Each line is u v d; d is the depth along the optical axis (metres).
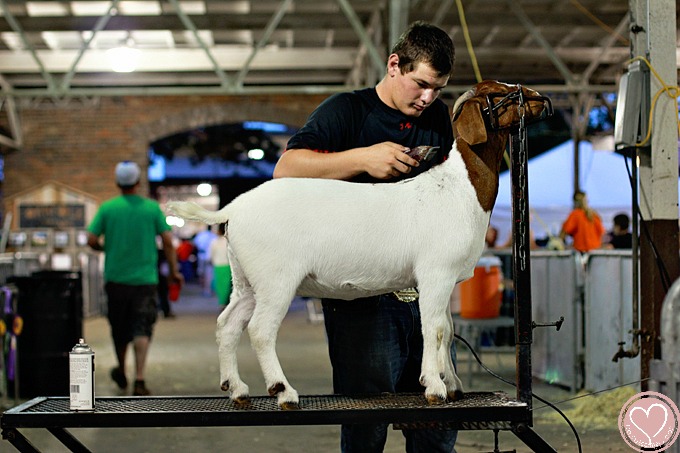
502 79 15.95
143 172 18.11
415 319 3.48
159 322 15.04
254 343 2.96
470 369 7.85
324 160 3.20
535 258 8.38
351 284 3.02
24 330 7.55
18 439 2.94
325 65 15.86
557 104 16.44
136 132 18.09
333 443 5.72
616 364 6.83
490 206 3.09
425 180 3.08
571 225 11.56
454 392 3.09
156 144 21.31
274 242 2.95
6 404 7.23
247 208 3.00
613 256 6.87
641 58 5.32
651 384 4.16
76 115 18.05
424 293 2.99
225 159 22.45
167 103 18.09
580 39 13.82
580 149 16.31
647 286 5.30
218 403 3.10
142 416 2.90
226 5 12.60
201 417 2.89
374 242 2.97
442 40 3.23
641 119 5.29
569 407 6.58
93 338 12.27
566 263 7.61
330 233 2.96
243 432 6.10
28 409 3.03
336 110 3.44
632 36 5.47
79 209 16.88
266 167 23.44
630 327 6.58
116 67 13.35
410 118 3.51
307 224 2.96
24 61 15.42
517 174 3.03
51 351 7.58
